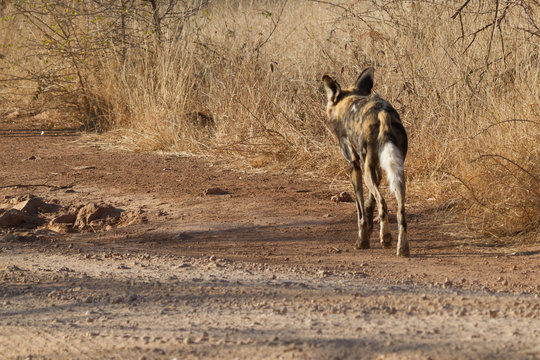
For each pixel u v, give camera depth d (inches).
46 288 534.9
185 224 774.5
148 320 437.7
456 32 1034.7
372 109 607.8
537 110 796.6
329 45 1214.9
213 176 1032.2
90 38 1505.9
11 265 619.5
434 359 332.8
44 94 1590.8
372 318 418.9
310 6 1453.0
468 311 430.3
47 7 1517.0
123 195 928.3
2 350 397.7
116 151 1268.5
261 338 382.9
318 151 1069.8
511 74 957.8
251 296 487.8
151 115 1301.7
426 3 1088.8
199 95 1352.1
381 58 1094.4
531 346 349.7
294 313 437.7
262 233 728.3
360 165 650.8
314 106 1126.4
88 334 411.8
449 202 792.9
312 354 349.4
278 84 1208.8
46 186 991.0
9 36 1785.2
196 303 474.9
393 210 810.2
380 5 1127.0
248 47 1263.5
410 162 936.3
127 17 1502.2
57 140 1390.3
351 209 814.5
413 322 406.0
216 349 368.2
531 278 542.0
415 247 664.4
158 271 581.6
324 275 555.2
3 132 1480.1
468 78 973.8
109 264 615.5
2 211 848.9
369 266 589.3
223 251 665.6
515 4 876.6
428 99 991.6
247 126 1151.6
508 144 776.3
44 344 402.3
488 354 337.7
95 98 1528.1
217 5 1555.1
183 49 1366.9
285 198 873.5
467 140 874.1
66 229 797.9
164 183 989.2
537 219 683.4
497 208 716.0
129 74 1424.7
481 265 589.3
